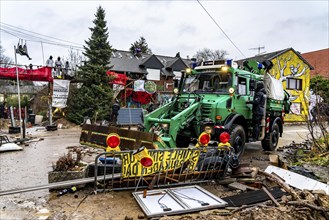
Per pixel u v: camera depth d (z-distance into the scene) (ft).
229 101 21.77
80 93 55.83
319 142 24.98
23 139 33.19
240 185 15.08
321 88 62.80
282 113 30.81
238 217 10.91
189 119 20.08
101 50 57.93
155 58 101.30
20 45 42.63
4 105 65.41
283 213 10.98
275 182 14.10
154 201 12.54
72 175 14.74
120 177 13.92
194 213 11.57
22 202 12.78
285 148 30.01
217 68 23.09
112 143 13.73
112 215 11.34
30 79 49.29
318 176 16.40
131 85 64.85
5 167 20.57
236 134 21.72
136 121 49.98
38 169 19.98
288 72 62.49
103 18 60.23
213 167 15.75
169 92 74.13
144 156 12.19
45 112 63.26
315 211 11.38
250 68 28.32
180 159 14.82
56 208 12.01
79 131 46.52
